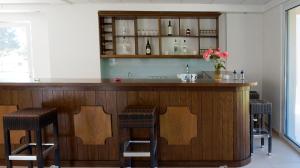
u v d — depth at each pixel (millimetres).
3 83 3365
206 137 3412
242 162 3449
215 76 3865
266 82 5348
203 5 5418
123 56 5469
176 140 3416
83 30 5395
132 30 5676
